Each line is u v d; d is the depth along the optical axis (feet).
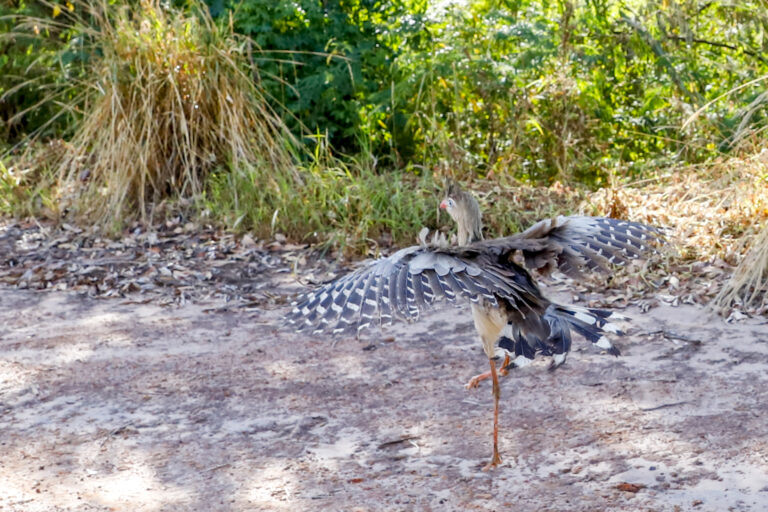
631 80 45.78
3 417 20.27
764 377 20.90
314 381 21.85
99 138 36.01
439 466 17.66
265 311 26.84
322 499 16.56
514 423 19.30
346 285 13.39
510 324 15.80
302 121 41.19
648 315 25.17
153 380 22.06
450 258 13.80
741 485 16.38
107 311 26.96
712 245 29.45
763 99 32.91
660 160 39.29
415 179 36.60
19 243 32.63
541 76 41.24
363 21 43.42
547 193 34.99
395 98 40.11
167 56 35.88
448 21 42.32
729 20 44.70
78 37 40.14
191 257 31.24
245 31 39.93
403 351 23.53
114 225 33.09
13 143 44.04
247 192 34.14
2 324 25.94
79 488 17.15
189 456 18.37
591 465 17.40
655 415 19.33
